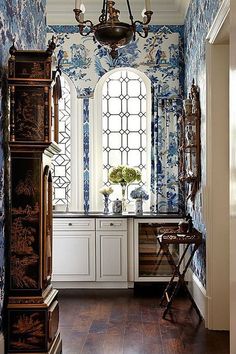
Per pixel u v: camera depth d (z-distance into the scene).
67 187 6.78
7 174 3.42
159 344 4.09
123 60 6.74
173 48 6.72
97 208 6.75
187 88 6.35
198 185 5.29
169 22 6.74
